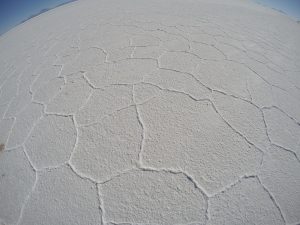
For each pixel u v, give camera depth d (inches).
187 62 133.6
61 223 71.4
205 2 345.4
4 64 199.8
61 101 114.6
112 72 129.0
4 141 103.3
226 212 68.9
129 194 73.5
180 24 200.4
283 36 223.1
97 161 83.8
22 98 128.7
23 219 75.2
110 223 68.6
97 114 102.0
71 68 142.2
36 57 179.5
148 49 150.4
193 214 68.4
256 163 81.0
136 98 107.4
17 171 88.5
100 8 316.8
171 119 95.3
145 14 239.6
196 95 107.2
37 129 102.5
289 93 118.3
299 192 75.7
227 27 206.4
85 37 190.2
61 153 89.5
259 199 72.2
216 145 85.2
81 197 75.4
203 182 74.6
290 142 90.9
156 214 68.8
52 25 279.0
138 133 90.9
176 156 81.8
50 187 80.2
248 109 101.7
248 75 125.1
